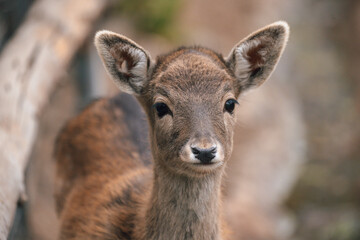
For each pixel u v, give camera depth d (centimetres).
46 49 1133
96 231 892
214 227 809
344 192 2058
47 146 1530
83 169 1023
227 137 786
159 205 808
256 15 2783
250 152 2014
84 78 1513
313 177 2084
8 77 1013
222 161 752
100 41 813
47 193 1461
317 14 3145
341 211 1955
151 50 1977
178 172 775
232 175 1877
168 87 784
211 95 773
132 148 995
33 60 1088
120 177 947
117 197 909
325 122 2428
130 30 2036
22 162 888
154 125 810
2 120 921
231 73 833
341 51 2875
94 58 1569
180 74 789
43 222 1396
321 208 1962
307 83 2652
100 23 1748
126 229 862
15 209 818
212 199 798
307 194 2014
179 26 2250
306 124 2403
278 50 841
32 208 1371
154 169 818
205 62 802
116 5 1919
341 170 2159
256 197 1831
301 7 3183
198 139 735
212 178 791
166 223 804
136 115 1040
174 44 2123
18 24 1373
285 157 2084
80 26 1273
